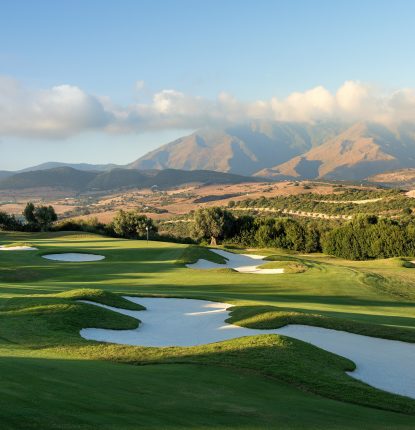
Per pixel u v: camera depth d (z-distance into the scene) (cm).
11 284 3794
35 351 1705
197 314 2722
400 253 8312
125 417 953
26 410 899
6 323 2123
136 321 2469
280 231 9881
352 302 3750
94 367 1454
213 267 5531
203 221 10188
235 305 2930
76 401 1011
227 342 1922
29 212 11250
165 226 16750
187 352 1781
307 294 4041
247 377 1507
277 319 2425
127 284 4094
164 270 4975
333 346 2072
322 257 8569
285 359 1697
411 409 1382
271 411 1167
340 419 1180
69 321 2230
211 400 1205
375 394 1474
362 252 8625
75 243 7044
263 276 4822
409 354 1995
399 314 3158
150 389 1236
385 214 12825
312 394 1429
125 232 10719
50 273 4612
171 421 976
